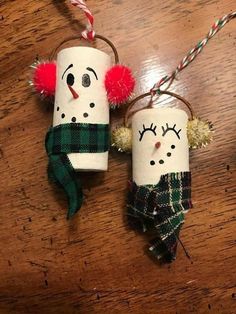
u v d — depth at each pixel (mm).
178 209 100
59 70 105
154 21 117
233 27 115
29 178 119
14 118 120
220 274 110
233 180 111
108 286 113
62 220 116
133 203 103
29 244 117
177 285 111
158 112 101
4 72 122
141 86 116
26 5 122
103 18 119
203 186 112
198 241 111
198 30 116
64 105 102
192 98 114
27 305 116
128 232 113
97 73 104
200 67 114
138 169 102
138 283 112
